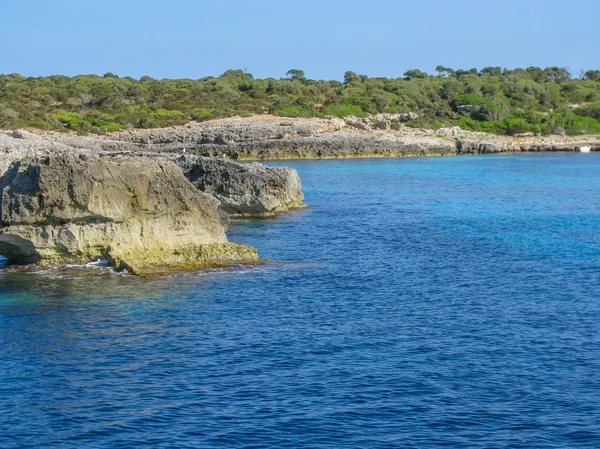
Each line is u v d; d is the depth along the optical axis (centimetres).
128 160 4062
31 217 3825
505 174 10594
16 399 2362
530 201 7506
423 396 2391
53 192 3806
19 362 2653
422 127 16462
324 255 4528
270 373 2566
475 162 12800
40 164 3800
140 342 2858
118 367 2614
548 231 5572
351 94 18638
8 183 3916
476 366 2633
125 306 3300
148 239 4028
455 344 2858
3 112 13700
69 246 3884
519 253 4659
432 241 5088
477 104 18912
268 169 6462
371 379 2516
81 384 2473
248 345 2833
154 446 2081
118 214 3928
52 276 3741
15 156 5084
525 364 2656
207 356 2717
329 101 17225
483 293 3638
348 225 5750
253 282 3766
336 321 3142
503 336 2955
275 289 3644
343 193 8081
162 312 3225
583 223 5997
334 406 2319
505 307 3378
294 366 2628
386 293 3619
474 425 2208
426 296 3569
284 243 4919
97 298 3409
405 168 11494
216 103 15962
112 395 2392
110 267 3891
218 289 3612
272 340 2891
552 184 9238
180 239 4128
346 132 14712
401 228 5653
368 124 15862
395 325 3094
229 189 6062
